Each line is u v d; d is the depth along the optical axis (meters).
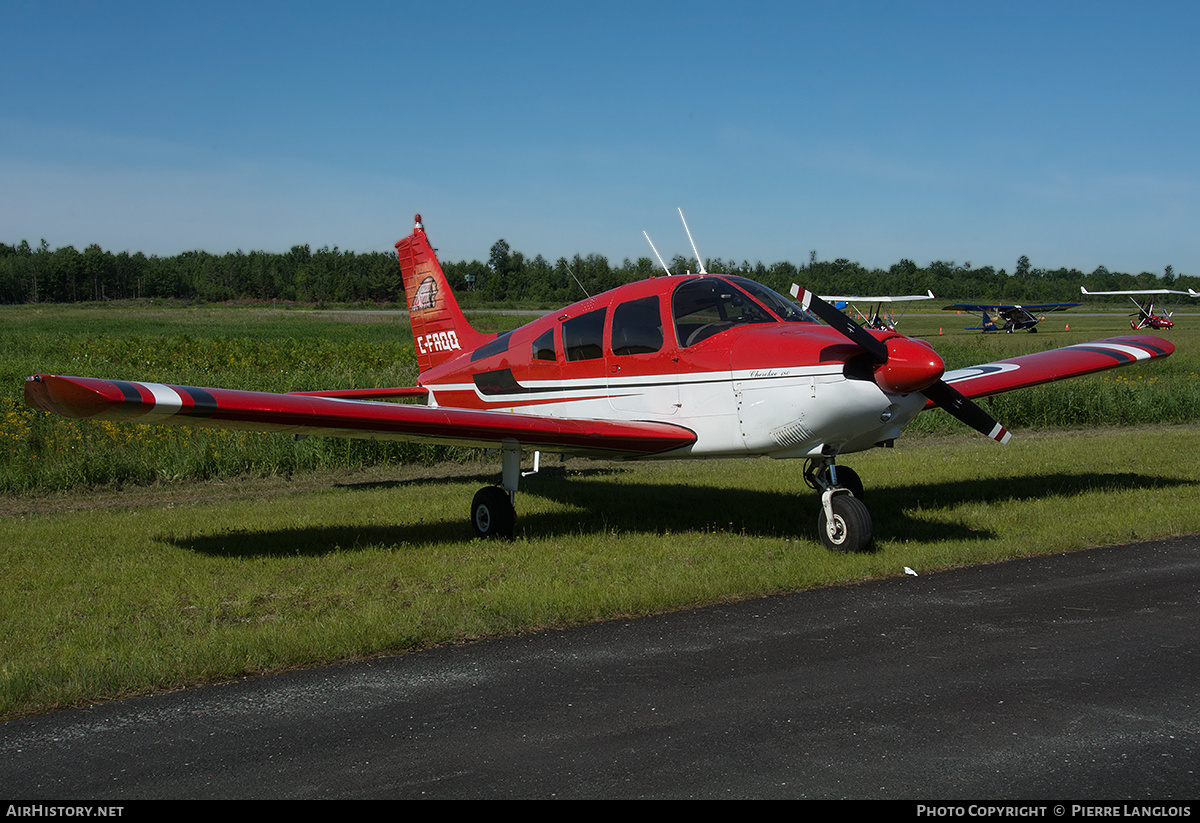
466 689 3.33
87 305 118.88
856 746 2.79
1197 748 2.74
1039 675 3.37
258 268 143.00
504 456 6.29
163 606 4.56
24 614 4.43
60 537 6.35
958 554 5.21
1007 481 8.07
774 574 4.78
